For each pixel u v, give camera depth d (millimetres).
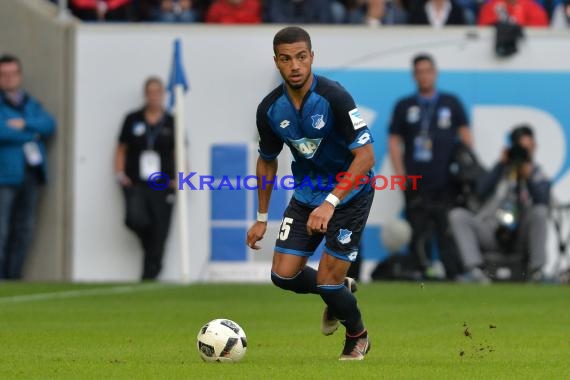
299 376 26438
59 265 67750
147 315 45719
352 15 72312
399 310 47906
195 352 32719
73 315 45781
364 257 66000
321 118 28906
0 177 64938
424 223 64250
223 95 67312
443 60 67000
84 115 67750
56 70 67875
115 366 28766
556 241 64625
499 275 63406
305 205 29812
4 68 65125
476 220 63531
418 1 71250
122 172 66312
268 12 71312
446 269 64000
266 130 29812
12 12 68062
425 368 28375
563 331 39594
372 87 67125
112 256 67562
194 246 66812
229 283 64000
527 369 28422
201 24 67625
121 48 67688
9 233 66500
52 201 67688
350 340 30312
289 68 28312
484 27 67188
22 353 32469
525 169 63406
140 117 65875
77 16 73812
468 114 66688
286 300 53156
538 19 71875
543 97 66875
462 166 64000
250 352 33188
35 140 66000
